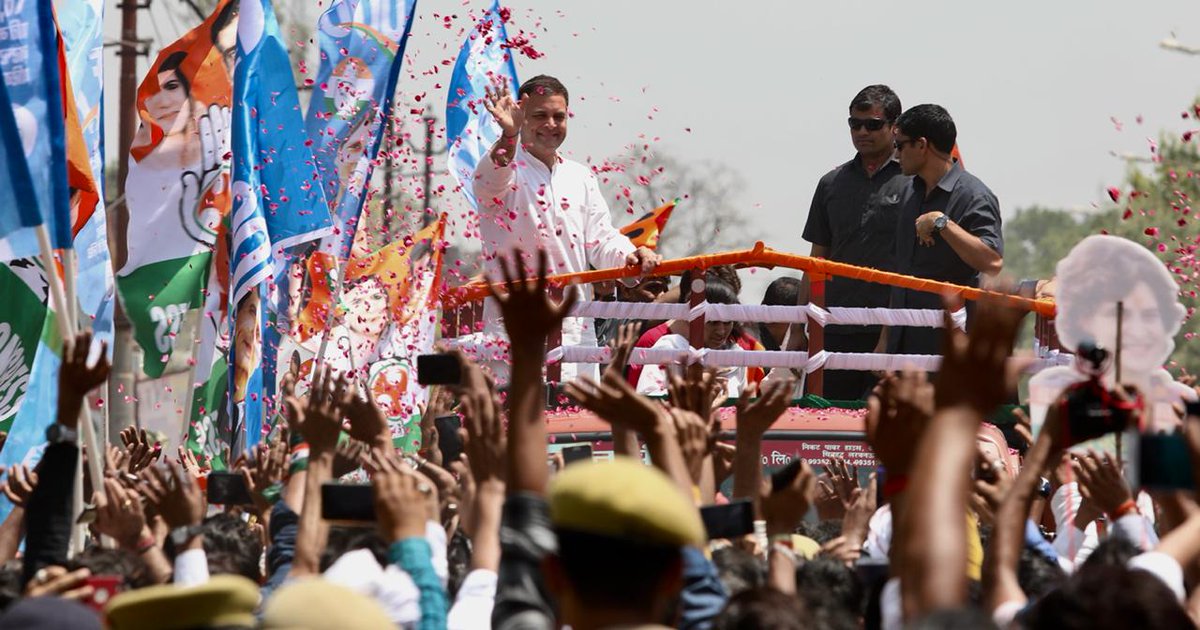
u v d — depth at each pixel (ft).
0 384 50.01
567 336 64.59
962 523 19.12
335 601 20.33
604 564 19.90
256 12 58.18
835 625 25.95
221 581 22.25
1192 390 28.30
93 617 22.54
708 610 25.39
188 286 61.00
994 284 19.47
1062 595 21.27
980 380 19.38
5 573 30.71
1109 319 28.60
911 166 66.49
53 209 43.93
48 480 28.45
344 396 31.35
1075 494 38.50
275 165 58.03
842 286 70.33
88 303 51.60
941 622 18.24
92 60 55.16
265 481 35.14
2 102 42.06
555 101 64.95
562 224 65.16
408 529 26.21
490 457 28.35
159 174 61.36
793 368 62.39
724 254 59.31
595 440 55.67
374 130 61.11
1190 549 25.00
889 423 23.29
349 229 60.13
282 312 59.00
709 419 30.12
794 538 35.88
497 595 23.85
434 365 28.89
